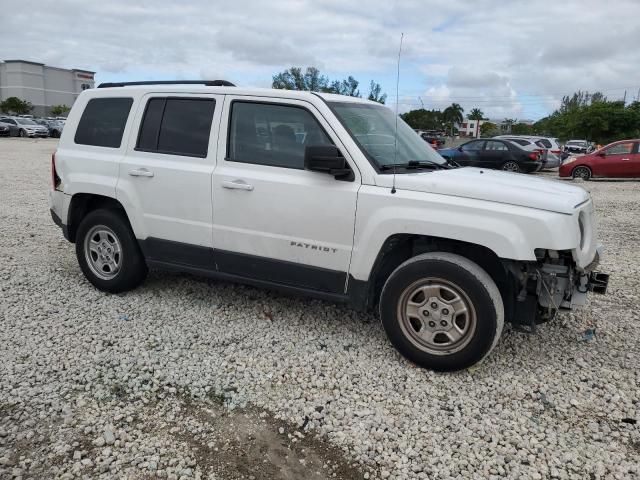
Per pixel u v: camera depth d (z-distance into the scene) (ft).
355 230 13.23
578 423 10.95
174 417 10.87
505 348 14.21
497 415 11.16
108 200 17.38
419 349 12.82
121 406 11.20
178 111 15.94
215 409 11.19
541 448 10.10
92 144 17.39
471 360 12.34
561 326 15.76
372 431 10.53
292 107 14.26
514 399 11.77
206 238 15.34
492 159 64.80
